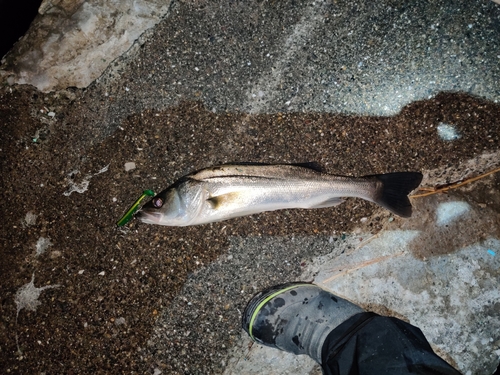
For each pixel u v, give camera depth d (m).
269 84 0.74
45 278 0.74
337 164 0.75
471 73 0.73
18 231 0.74
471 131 0.74
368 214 0.76
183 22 0.72
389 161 0.75
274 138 0.74
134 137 0.74
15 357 0.73
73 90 0.73
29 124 0.73
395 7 0.73
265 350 0.75
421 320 0.75
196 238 0.74
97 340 0.74
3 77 0.72
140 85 0.73
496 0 0.72
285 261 0.75
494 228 0.75
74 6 0.71
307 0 0.73
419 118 0.74
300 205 0.70
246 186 0.68
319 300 0.69
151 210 0.69
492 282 0.75
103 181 0.74
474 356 0.74
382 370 0.49
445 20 0.73
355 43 0.74
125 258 0.74
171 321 0.74
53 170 0.74
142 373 0.74
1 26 0.81
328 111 0.74
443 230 0.76
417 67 0.74
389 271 0.76
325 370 0.57
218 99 0.74
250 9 0.73
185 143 0.74
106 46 0.72
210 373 0.75
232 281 0.75
